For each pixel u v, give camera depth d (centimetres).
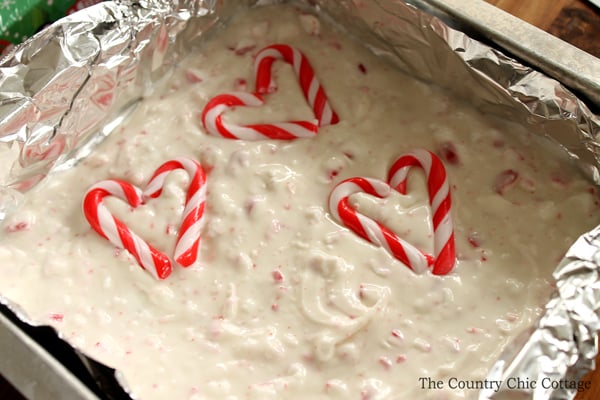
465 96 65
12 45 65
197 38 68
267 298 60
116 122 66
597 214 62
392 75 67
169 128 66
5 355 54
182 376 59
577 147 62
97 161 65
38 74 61
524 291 60
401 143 65
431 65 65
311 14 69
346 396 58
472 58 62
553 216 62
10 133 61
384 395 58
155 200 63
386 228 62
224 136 65
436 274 61
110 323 60
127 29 63
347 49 68
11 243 63
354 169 64
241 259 61
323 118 65
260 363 59
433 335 59
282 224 62
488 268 61
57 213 64
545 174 63
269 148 65
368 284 60
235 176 64
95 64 63
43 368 54
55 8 66
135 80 66
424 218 62
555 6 69
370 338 59
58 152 64
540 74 60
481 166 64
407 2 63
